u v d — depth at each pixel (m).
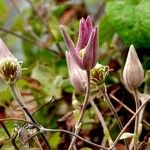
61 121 0.39
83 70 0.31
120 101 0.40
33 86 0.44
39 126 0.30
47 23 0.53
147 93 0.41
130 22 0.42
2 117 0.41
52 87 0.44
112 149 0.30
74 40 0.49
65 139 0.39
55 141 0.40
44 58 0.52
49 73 0.44
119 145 0.36
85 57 0.29
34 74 0.44
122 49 0.45
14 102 0.42
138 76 0.31
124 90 0.42
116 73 0.44
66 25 0.55
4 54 0.30
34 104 0.43
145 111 0.40
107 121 0.40
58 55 0.50
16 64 0.30
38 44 0.53
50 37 0.53
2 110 0.41
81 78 0.33
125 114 0.40
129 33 0.42
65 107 0.44
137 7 0.42
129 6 0.42
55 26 0.51
